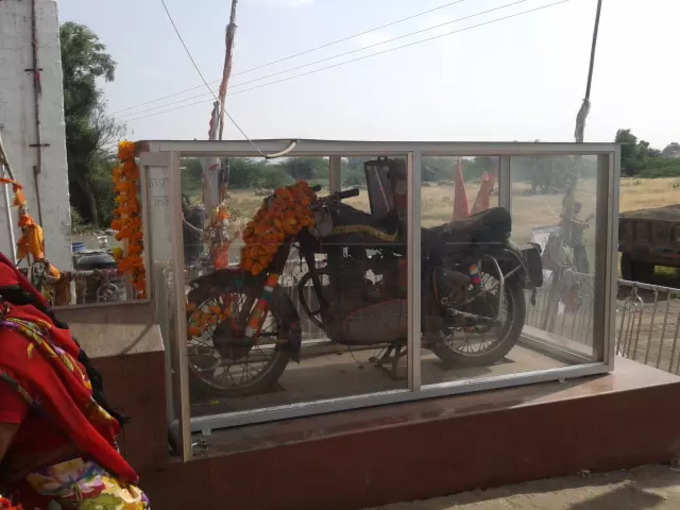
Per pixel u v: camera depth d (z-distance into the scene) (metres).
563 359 4.50
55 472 2.06
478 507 3.61
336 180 3.87
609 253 4.26
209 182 3.46
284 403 3.75
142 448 3.01
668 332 8.46
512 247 4.38
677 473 4.09
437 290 4.14
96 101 32.12
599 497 3.75
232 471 3.27
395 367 3.99
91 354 2.90
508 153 4.00
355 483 3.52
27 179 7.73
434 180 3.98
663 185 35.72
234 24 7.49
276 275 3.81
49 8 7.64
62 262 7.96
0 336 1.92
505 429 3.81
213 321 3.60
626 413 4.07
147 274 3.74
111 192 32.69
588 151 4.17
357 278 4.00
